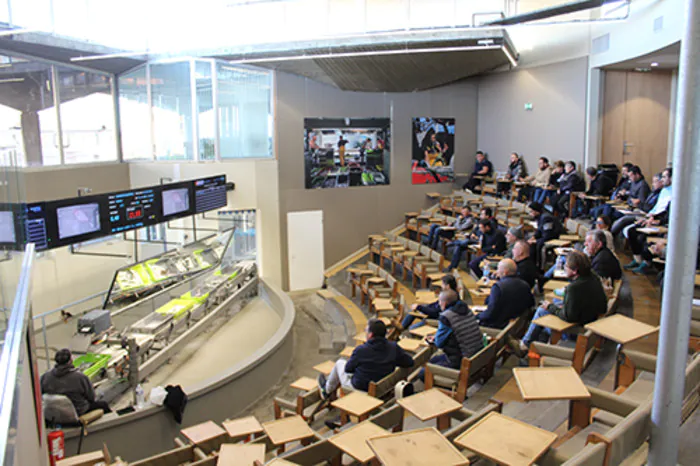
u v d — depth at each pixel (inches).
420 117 671.8
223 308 459.8
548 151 585.6
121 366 312.3
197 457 207.9
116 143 569.6
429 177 683.4
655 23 410.9
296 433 187.5
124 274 368.8
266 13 574.2
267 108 596.7
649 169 546.3
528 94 609.0
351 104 639.1
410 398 164.9
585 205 478.0
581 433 146.9
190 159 559.2
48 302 439.2
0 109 414.0
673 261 114.0
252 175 572.7
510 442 125.3
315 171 627.2
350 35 462.9
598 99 525.7
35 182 448.1
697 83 108.3
